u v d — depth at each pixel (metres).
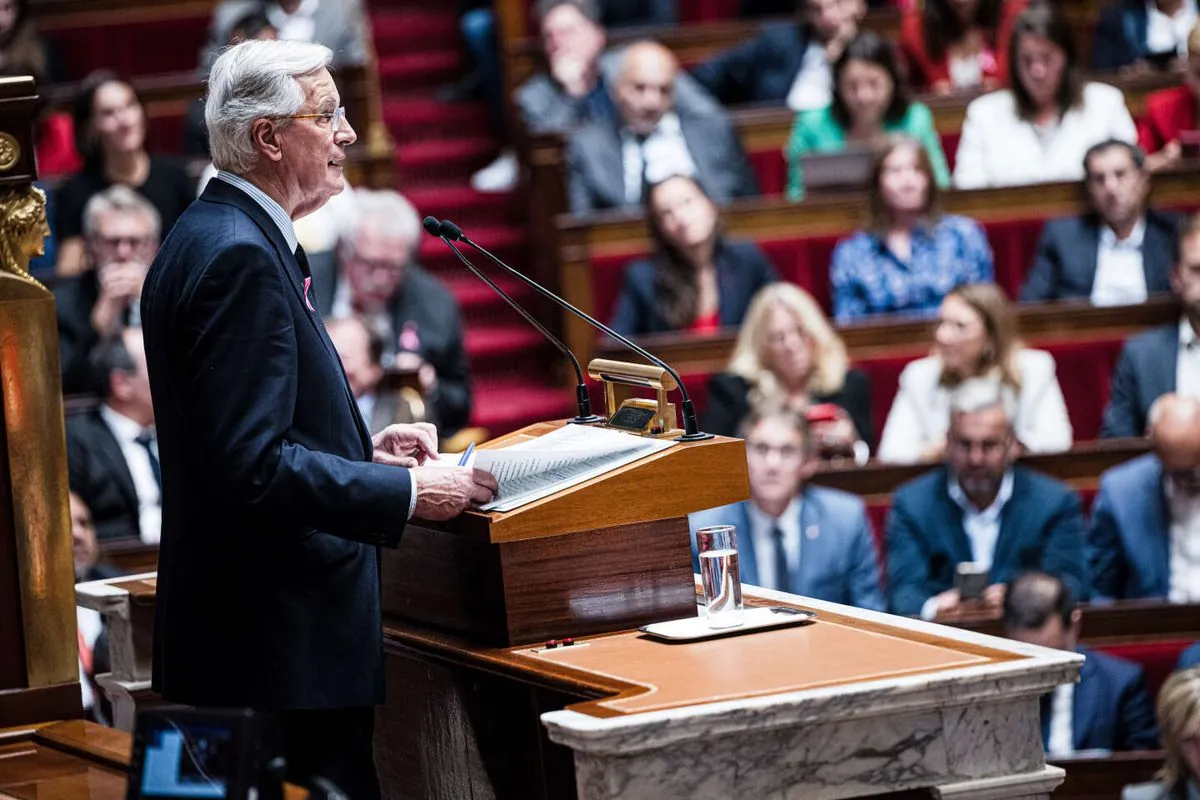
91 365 15.18
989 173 17.59
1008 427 13.00
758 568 12.88
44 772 6.45
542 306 19.52
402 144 23.03
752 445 12.86
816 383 14.70
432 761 7.20
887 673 5.74
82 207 16.78
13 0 19.48
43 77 19.64
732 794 5.50
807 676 5.77
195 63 21.11
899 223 16.16
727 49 19.88
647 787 5.40
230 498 6.04
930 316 15.79
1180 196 16.53
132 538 13.28
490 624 6.62
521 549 6.51
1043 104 17.53
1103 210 16.27
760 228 16.66
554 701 6.34
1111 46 19.94
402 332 15.95
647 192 16.34
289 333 6.11
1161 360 15.05
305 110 6.29
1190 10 19.88
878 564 13.05
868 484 13.66
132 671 8.40
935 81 19.14
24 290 7.18
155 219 15.70
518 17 21.92
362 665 6.32
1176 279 15.21
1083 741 11.74
